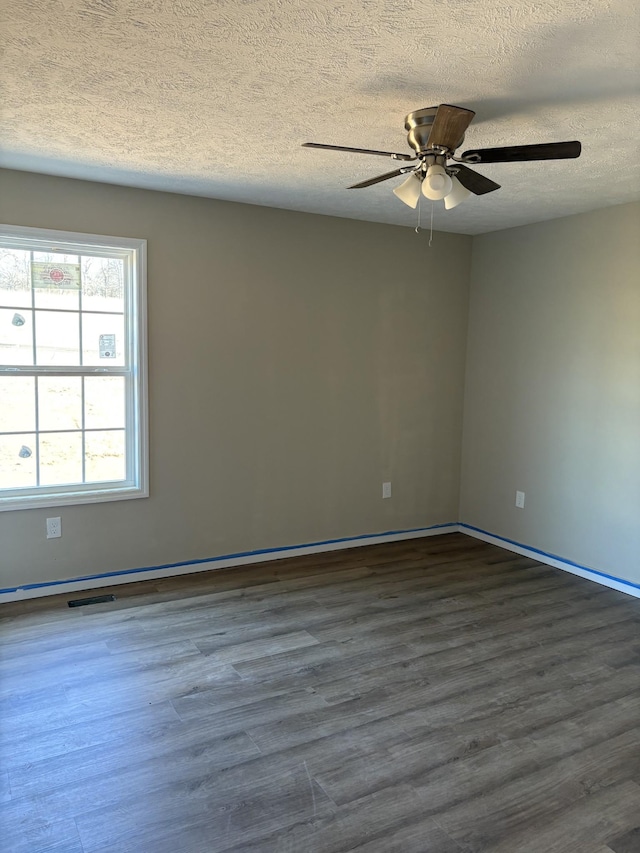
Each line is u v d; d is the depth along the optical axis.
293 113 2.54
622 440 4.08
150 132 2.79
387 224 4.74
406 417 5.04
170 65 2.10
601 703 2.80
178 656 3.14
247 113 2.55
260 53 2.00
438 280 5.05
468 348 5.27
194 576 4.22
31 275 3.66
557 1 1.67
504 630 3.51
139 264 3.85
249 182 3.63
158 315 3.96
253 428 4.38
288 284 4.39
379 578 4.28
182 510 4.20
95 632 3.37
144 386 3.95
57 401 3.80
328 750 2.43
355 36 1.88
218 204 4.07
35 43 1.94
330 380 4.65
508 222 4.61
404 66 2.09
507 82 2.21
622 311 4.04
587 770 2.35
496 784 2.26
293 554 4.66
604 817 2.12
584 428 4.32
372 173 3.42
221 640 3.32
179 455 4.14
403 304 4.90
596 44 1.92
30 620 3.49
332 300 4.58
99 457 3.97
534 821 2.09
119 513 3.99
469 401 5.28
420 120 2.49
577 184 3.52
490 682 2.96
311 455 4.64
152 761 2.35
